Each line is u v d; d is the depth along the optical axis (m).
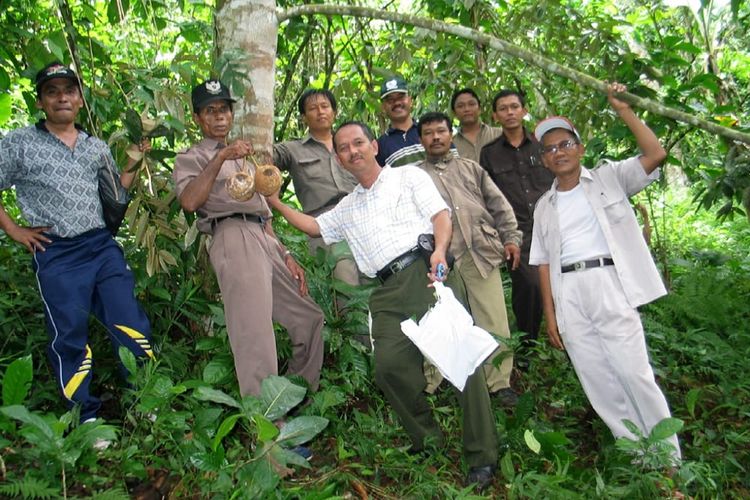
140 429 3.12
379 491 3.03
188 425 3.08
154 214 3.66
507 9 5.74
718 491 3.20
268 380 2.82
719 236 7.83
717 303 4.95
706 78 4.14
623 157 4.80
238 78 3.49
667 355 4.55
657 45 4.68
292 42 5.79
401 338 3.15
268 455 2.74
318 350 3.57
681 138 4.94
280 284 3.46
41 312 3.91
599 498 2.94
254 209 3.32
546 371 4.44
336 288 3.83
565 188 3.43
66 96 3.19
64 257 3.20
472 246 4.04
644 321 4.77
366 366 3.75
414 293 3.15
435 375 3.96
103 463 2.90
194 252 3.96
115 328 3.26
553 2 5.06
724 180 4.45
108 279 3.28
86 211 3.23
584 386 3.42
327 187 4.15
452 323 2.93
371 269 3.30
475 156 4.84
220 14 3.71
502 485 3.16
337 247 3.88
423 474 3.07
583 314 3.36
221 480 2.58
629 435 3.32
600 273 3.30
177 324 3.80
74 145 3.25
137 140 3.50
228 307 3.18
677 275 6.07
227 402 2.72
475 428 3.10
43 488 2.40
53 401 3.37
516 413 3.48
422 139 4.16
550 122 3.36
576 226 3.37
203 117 3.35
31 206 3.20
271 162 3.68
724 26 7.06
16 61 4.04
